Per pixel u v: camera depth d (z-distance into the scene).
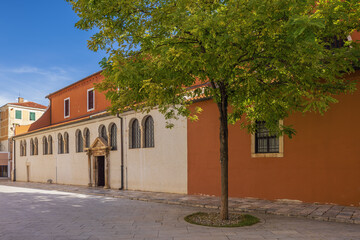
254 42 6.06
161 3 7.62
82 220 8.76
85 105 24.23
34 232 7.25
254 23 5.87
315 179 10.43
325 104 6.76
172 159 15.27
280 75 6.86
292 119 11.08
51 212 10.41
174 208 10.77
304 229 7.07
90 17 7.61
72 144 23.48
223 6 6.54
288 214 8.75
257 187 11.94
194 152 14.19
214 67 6.40
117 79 7.06
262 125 12.05
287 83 7.25
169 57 6.58
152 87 6.81
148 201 12.95
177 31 6.98
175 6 7.29
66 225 8.05
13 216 9.73
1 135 46.56
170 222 8.16
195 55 6.44
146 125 17.28
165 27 7.45
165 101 8.37
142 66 7.47
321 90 7.48
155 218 8.83
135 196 14.25
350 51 6.69
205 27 5.76
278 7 5.51
